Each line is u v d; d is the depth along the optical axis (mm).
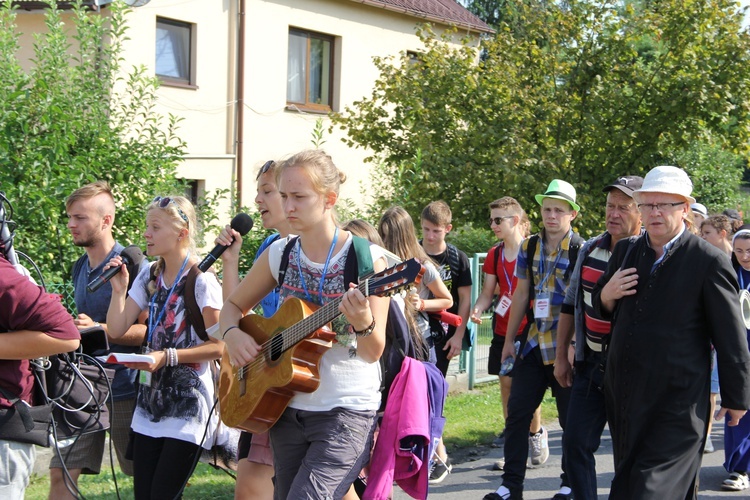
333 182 3590
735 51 12234
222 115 16297
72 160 7406
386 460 4047
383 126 13469
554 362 5531
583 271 4844
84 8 8680
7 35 7871
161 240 4367
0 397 3385
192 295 4289
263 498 4395
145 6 14664
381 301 3432
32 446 3518
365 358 3467
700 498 6270
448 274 6676
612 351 4168
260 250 4738
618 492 4113
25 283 3332
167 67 15367
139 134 8344
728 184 21125
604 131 12562
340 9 18344
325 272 3600
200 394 4301
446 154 12648
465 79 12828
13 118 7227
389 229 5820
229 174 16438
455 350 6578
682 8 12453
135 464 4371
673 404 3994
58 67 7918
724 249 7609
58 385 4078
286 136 17484
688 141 12836
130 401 4918
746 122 12539
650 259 4133
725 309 3943
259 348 3689
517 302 5879
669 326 4008
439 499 6059
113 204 5129
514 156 12352
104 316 5055
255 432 3725
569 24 12938
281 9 17141
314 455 3557
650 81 12617
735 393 3951
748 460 6410
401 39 19781
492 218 6875
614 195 4781
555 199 5562
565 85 13039
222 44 16188
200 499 5695
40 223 7004
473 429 7840
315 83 18281
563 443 4902
